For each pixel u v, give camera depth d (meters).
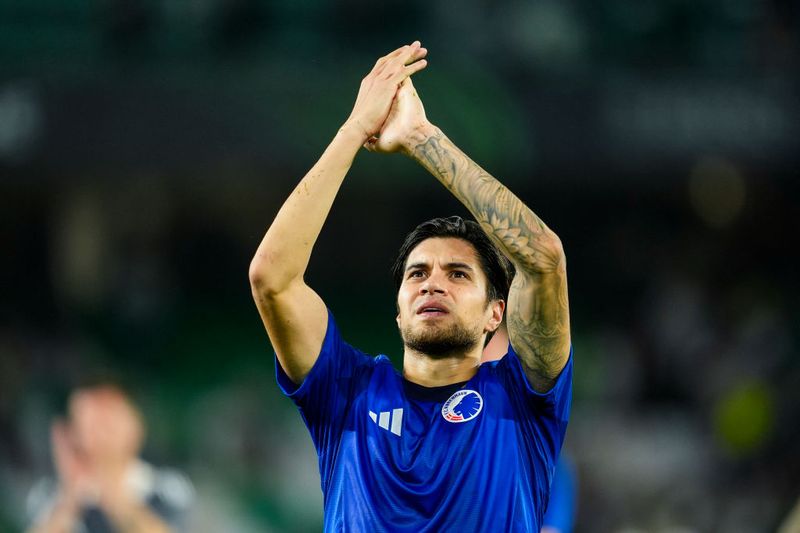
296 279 12.80
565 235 45.97
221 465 37.69
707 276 44.22
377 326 45.34
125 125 37.91
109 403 24.52
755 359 40.88
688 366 40.94
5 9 43.53
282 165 38.00
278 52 43.22
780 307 43.88
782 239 45.56
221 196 44.50
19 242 43.25
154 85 38.31
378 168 39.53
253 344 43.88
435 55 39.69
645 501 37.41
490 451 12.44
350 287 45.56
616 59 44.28
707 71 41.19
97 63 39.28
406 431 12.59
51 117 37.72
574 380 43.31
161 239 44.28
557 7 43.94
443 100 38.88
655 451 38.66
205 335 43.72
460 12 43.19
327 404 13.01
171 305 43.78
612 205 45.84
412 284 13.07
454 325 12.80
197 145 37.91
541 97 39.41
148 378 41.72
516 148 38.97
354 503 12.39
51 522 24.11
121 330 42.50
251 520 37.00
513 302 12.75
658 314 42.84
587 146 39.25
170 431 38.97
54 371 36.75
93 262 43.28
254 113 38.19
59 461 24.38
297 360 12.91
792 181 44.88
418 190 44.47
